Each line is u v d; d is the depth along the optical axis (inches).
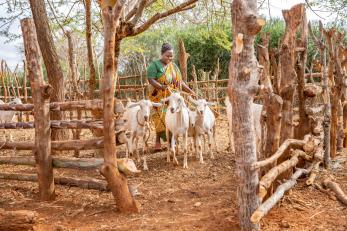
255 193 157.4
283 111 201.2
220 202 200.2
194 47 742.5
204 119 300.8
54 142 216.7
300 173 206.7
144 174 268.8
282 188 177.3
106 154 190.2
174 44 805.9
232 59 155.6
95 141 204.8
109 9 181.8
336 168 244.1
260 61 184.9
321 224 167.5
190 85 504.1
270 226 165.2
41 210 200.2
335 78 268.1
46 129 213.3
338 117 287.3
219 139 400.5
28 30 208.2
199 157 309.7
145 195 220.1
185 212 189.5
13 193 226.8
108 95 187.6
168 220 180.1
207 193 218.7
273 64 205.0
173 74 324.5
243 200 158.4
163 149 350.3
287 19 196.9
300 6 192.7
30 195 224.2
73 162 210.7
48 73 320.2
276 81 201.6
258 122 275.9
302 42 225.8
